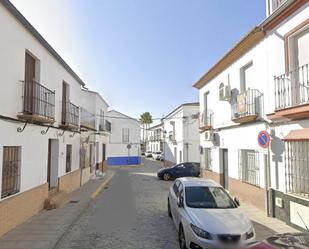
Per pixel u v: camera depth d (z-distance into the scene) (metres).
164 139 41.50
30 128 9.94
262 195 10.84
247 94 11.85
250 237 6.50
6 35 8.23
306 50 8.69
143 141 83.50
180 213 7.59
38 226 8.89
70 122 14.59
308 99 8.09
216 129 16.41
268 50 10.35
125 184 20.50
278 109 9.14
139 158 43.16
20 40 9.16
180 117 30.33
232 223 6.73
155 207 12.23
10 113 8.48
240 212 7.44
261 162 10.96
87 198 14.06
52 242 7.43
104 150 32.25
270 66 10.21
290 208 8.95
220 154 16.03
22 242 7.42
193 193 8.19
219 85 15.86
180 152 30.48
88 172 22.02
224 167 15.84
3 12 8.04
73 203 12.73
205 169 18.88
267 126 10.44
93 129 23.56
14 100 8.72
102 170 29.75
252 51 11.70
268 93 10.32
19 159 9.17
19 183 9.12
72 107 15.20
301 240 3.96
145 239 7.90
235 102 13.48
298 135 8.36
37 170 10.64
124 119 42.97
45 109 10.77
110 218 10.31
